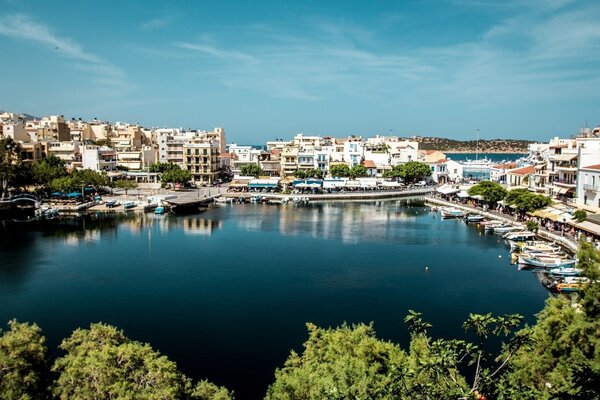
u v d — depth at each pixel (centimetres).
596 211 10281
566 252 9275
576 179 11794
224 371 4909
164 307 6675
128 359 3161
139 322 6144
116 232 12162
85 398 2923
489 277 8075
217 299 7012
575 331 3030
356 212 15950
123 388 2873
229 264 8994
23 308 6638
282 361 5109
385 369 3366
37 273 8325
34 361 3266
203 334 5775
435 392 2234
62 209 15062
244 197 18825
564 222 10250
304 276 8188
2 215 14250
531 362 3084
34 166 16325
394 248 10350
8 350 3192
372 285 7656
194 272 8444
